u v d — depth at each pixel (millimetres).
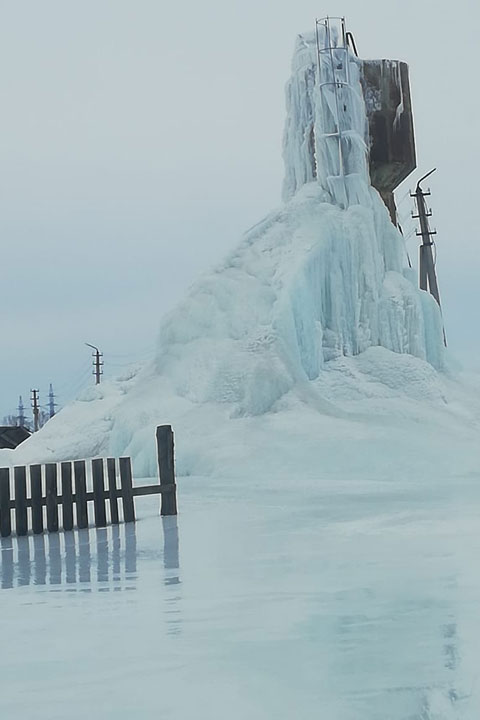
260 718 4043
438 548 10328
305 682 4645
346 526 13641
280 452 34844
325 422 37625
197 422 39531
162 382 43094
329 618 6383
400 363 44344
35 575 9797
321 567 9164
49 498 15695
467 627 5875
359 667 4914
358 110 49906
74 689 4703
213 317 44375
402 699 4266
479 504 16891
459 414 42844
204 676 4859
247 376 40844
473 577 8016
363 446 34438
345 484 26703
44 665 5277
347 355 45000
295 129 51469
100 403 51594
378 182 53250
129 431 41156
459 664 4898
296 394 40250
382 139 51781
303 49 52094
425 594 7207
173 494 17766
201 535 13492
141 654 5473
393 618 6277
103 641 5926
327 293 45188
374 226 48094
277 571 9039
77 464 16156
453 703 4176
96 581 9055
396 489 23375
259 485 27656
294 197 49062
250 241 47344
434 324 48188
